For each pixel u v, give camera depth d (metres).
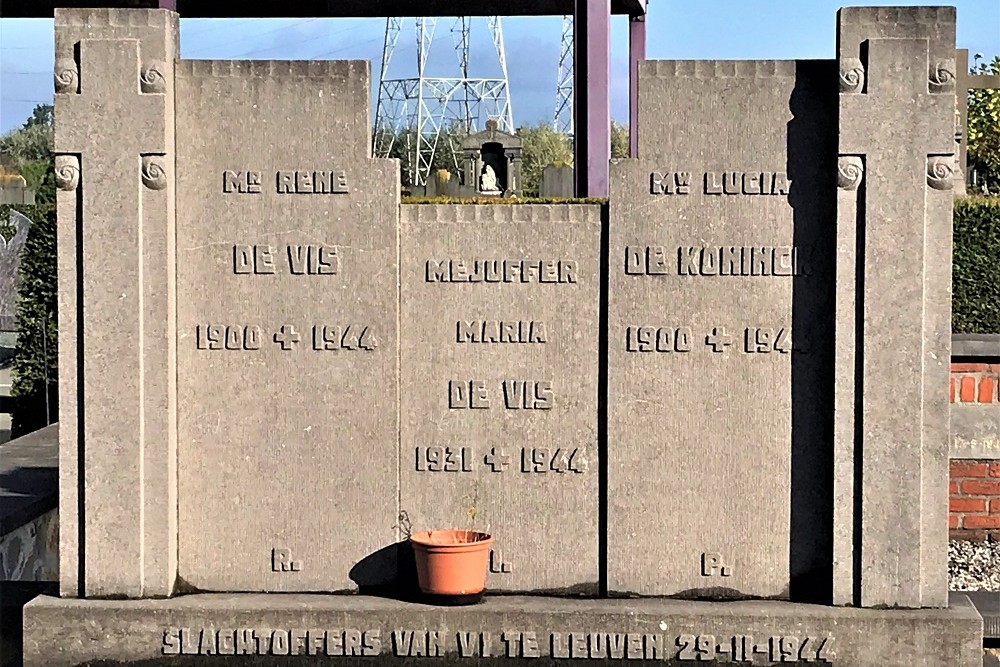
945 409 5.86
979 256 14.80
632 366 6.09
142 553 6.07
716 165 6.02
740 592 6.10
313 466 6.17
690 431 6.09
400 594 6.17
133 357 6.01
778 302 6.03
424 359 6.17
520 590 6.21
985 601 6.54
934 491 5.88
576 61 11.63
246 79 6.07
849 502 5.93
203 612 5.96
